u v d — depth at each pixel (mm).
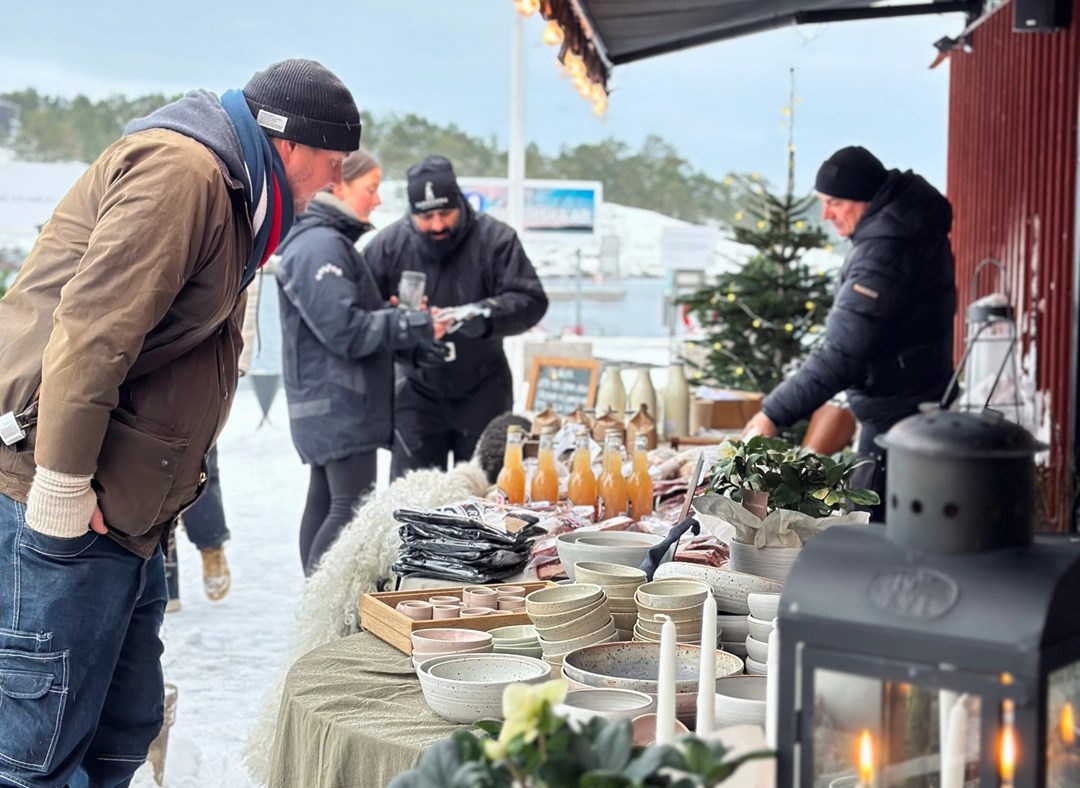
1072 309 5570
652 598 2053
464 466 3633
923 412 1120
